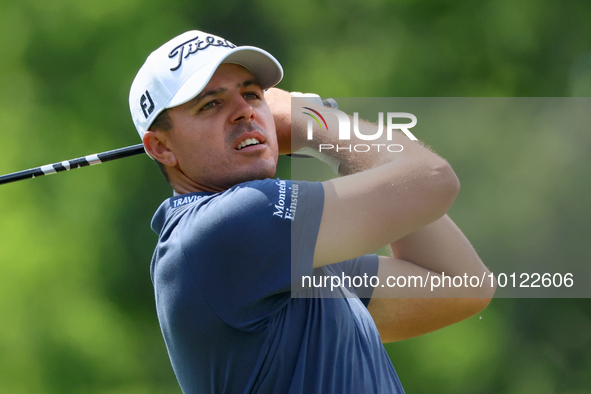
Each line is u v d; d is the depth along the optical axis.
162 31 33.56
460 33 33.28
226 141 7.95
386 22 33.88
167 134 8.09
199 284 7.21
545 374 29.09
